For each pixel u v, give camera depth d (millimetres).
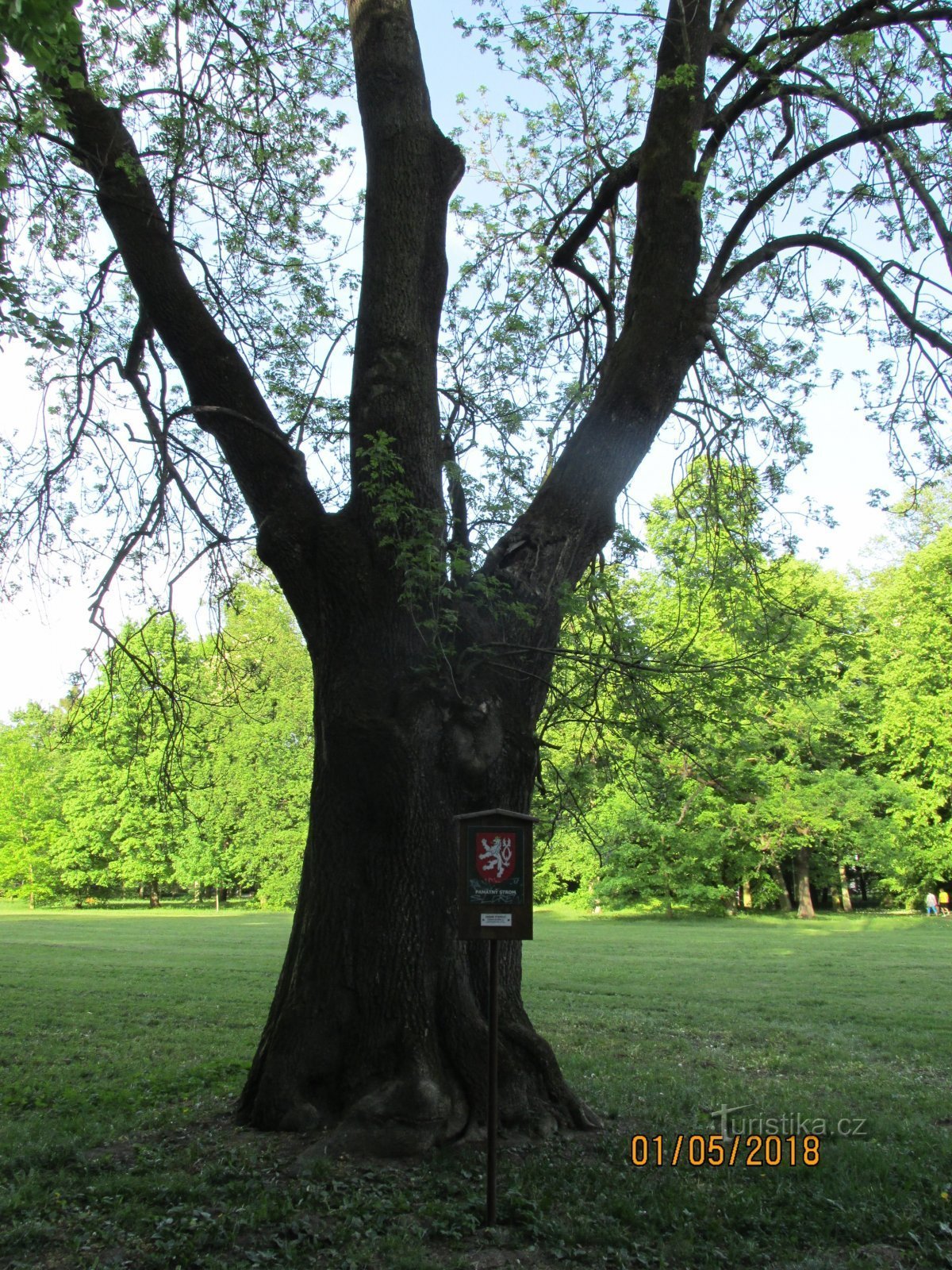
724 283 8180
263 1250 4895
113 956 22203
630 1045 11242
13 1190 5738
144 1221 5238
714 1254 4926
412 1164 6113
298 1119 6664
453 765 6961
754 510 10141
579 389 11062
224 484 9656
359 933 6859
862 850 38094
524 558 7617
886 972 18750
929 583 37594
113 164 7934
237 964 20281
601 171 10336
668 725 9219
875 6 7938
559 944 25844
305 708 42719
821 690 9672
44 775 53250
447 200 8164
